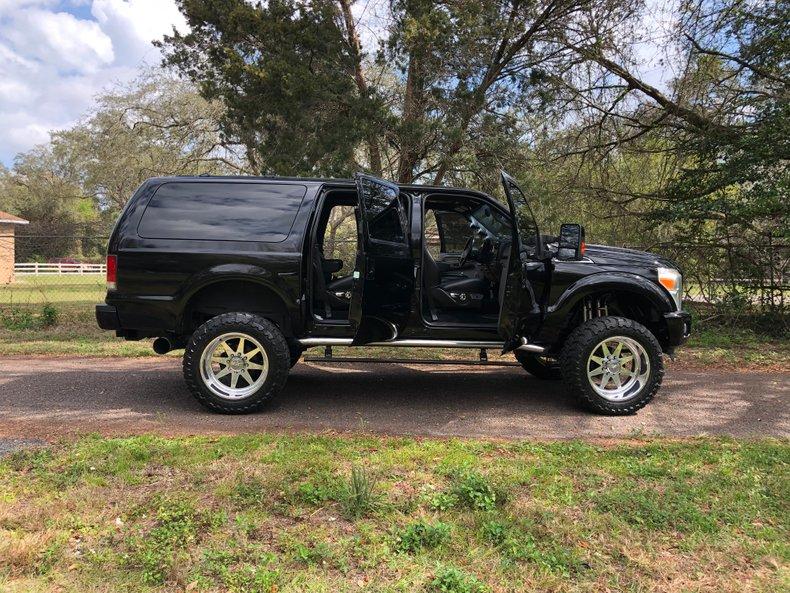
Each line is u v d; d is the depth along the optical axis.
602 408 5.31
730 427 5.00
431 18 11.74
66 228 16.47
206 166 24.56
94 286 19.38
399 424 5.00
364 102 11.96
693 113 12.21
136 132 26.20
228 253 5.27
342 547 2.81
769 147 10.19
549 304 5.43
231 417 5.18
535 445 4.32
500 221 5.72
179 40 14.34
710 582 2.61
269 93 12.16
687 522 3.10
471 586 2.51
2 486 3.45
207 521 3.04
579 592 2.53
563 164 14.85
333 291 5.81
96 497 3.30
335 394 6.09
